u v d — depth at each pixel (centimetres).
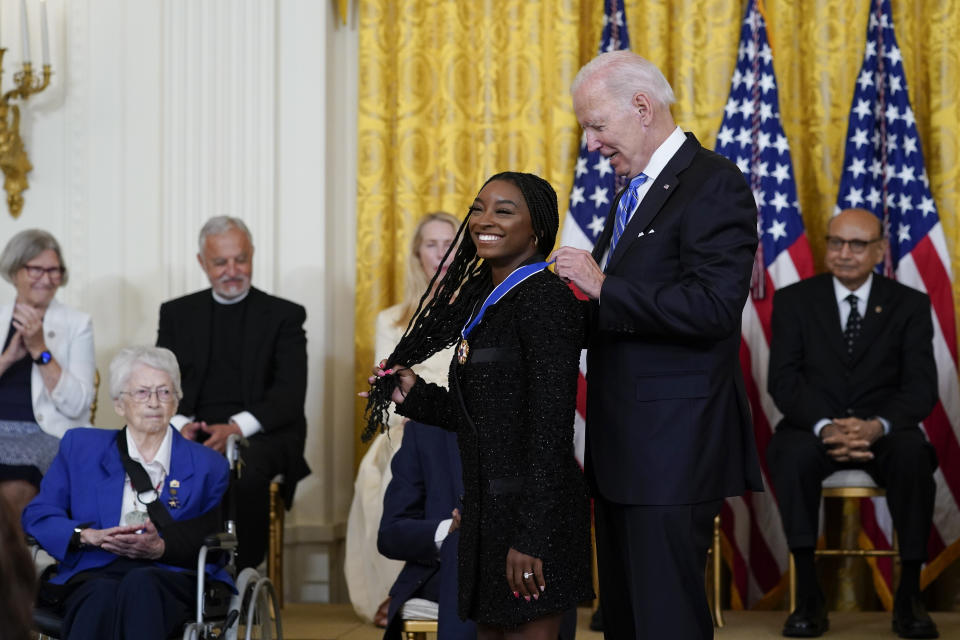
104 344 738
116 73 743
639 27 735
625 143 368
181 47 742
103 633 423
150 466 470
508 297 317
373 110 740
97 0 744
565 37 728
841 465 608
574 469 313
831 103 723
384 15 744
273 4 743
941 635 580
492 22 741
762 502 694
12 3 736
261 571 713
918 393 618
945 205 707
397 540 452
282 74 746
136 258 741
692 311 338
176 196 739
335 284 759
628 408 353
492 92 739
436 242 652
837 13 722
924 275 690
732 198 353
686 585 347
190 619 442
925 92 723
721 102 719
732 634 594
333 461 749
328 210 753
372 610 613
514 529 307
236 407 659
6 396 630
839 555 602
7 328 640
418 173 741
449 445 469
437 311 340
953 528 672
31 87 723
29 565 199
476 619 314
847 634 586
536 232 324
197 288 736
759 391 691
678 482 347
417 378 340
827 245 646
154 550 445
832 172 723
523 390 312
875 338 636
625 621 367
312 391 736
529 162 736
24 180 739
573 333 312
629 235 362
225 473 478
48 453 615
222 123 741
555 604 304
